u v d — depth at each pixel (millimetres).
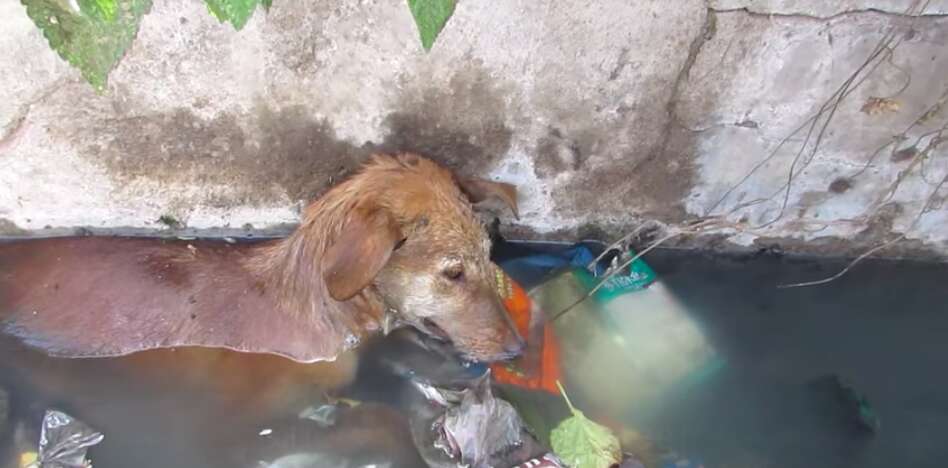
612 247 1093
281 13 937
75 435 945
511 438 954
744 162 1073
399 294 992
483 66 984
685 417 999
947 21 961
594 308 1067
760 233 1140
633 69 996
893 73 999
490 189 1024
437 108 1014
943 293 1136
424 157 1024
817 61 991
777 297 1116
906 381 1042
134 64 959
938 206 1107
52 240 1064
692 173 1083
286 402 986
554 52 979
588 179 1085
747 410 1005
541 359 1025
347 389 1003
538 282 1090
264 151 1036
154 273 995
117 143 1016
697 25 966
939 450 988
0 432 945
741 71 998
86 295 988
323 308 1002
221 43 953
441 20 827
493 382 1001
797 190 1098
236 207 1083
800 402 1018
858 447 982
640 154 1064
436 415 981
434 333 1031
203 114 1003
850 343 1074
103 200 1062
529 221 1122
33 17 790
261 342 997
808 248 1155
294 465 938
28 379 980
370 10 940
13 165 1019
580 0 946
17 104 974
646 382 1023
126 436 955
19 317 987
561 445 958
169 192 1062
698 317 1083
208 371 988
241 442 956
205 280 1000
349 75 983
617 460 947
